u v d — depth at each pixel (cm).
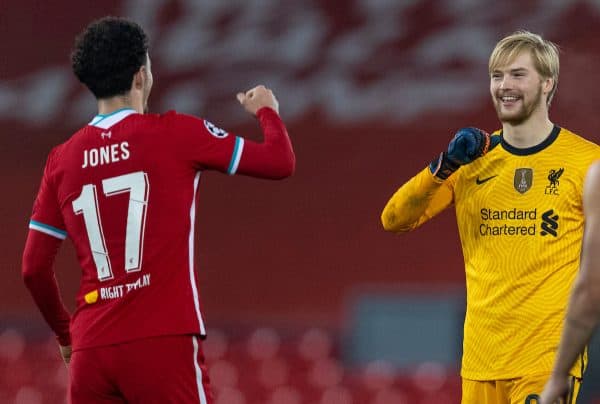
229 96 4812
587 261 998
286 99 4778
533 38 1608
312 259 4516
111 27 1438
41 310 1525
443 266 4381
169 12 4975
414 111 4659
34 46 5012
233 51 4875
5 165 4831
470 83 4641
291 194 4641
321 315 4422
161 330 1379
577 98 4469
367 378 3453
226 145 1415
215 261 4575
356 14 4853
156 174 1399
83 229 1418
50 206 1458
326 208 4591
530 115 1595
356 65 4772
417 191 1634
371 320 3722
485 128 4562
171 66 4888
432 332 3662
